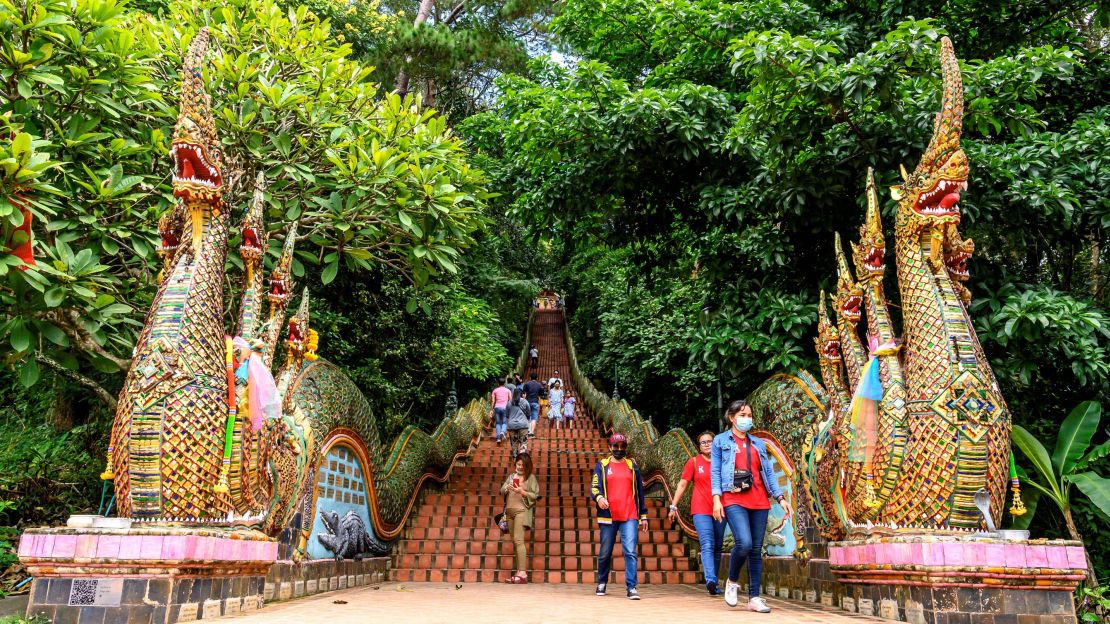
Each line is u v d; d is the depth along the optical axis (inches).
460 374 724.0
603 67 319.0
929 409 179.2
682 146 311.9
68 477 323.3
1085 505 277.1
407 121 289.7
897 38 238.2
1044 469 251.9
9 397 397.4
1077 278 368.8
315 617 175.5
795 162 289.7
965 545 161.6
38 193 196.1
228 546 169.9
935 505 174.7
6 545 243.8
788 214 297.7
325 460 267.1
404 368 524.7
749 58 246.2
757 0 322.0
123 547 148.5
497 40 655.8
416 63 618.5
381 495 327.0
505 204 844.0
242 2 300.4
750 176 319.6
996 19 320.2
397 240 294.7
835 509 215.3
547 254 1005.2
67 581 149.2
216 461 171.5
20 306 196.1
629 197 368.8
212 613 167.5
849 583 199.6
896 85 249.0
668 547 356.5
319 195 291.3
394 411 494.0
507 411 612.4
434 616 186.1
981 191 267.9
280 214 281.1
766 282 319.6
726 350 293.1
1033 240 324.2
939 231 188.7
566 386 1122.0
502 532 368.2
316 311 409.4
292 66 293.3
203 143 177.2
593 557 344.2
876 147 268.7
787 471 254.7
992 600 160.7
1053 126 329.7
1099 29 415.2
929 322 185.8
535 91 340.2
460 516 395.5
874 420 194.5
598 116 324.8
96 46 219.3
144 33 261.4
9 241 177.3
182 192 177.6
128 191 237.8
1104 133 264.1
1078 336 243.6
